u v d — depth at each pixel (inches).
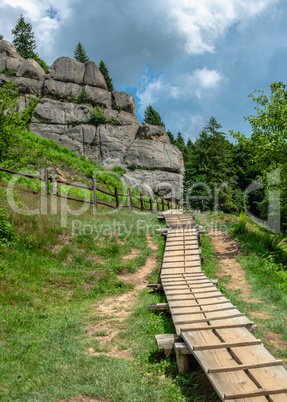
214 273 364.5
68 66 1782.7
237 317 190.7
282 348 184.9
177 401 137.9
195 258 369.1
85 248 412.5
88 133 1657.2
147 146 1727.4
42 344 191.9
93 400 138.1
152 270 383.9
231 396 112.1
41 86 1701.5
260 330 210.4
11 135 614.5
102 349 189.3
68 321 230.2
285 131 478.6
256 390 114.3
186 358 160.6
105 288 317.1
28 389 145.1
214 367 132.5
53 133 1598.2
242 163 1838.1
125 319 236.7
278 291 294.4
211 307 211.6
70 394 140.9
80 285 315.0
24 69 1683.1
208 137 1685.5
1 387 147.8
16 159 652.1
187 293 247.6
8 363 168.4
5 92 626.8
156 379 155.2
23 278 291.4
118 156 1659.7
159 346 173.0
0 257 315.6
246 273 363.3
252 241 496.4
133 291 318.3
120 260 403.2
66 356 177.2
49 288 295.3
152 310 248.5
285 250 464.4
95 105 1775.3
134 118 1875.0
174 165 1723.7
